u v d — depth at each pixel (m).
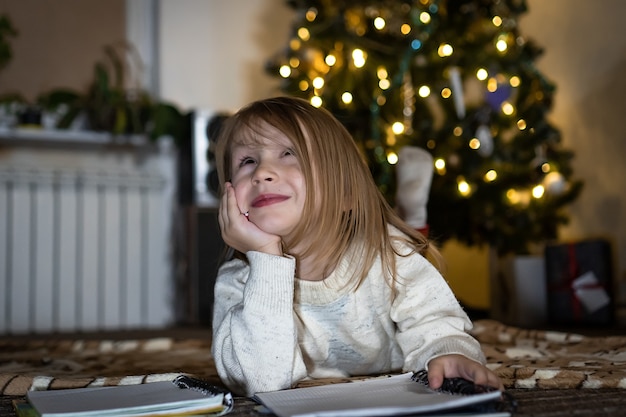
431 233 2.63
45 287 3.04
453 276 3.64
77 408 0.79
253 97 3.52
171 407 0.80
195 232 3.07
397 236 1.11
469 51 2.85
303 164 1.03
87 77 3.32
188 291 3.14
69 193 3.08
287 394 0.88
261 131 1.05
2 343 1.99
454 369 0.91
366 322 1.09
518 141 2.85
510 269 2.97
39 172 3.04
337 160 1.07
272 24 3.58
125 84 3.38
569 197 2.91
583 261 2.70
